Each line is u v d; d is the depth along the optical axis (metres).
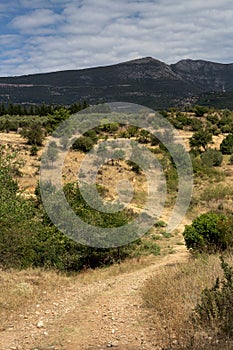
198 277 8.19
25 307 8.24
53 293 9.59
